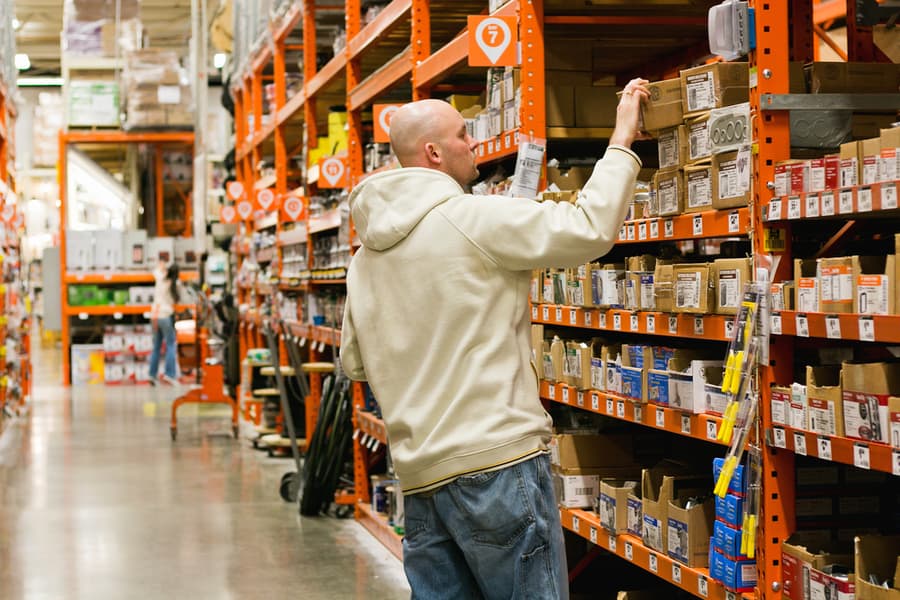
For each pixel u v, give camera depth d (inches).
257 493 295.1
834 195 96.4
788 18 129.6
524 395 102.0
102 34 606.2
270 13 353.1
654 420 130.1
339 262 281.0
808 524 116.6
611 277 140.2
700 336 119.6
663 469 136.5
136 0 612.1
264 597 194.9
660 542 129.7
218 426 435.8
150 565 218.2
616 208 98.3
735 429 107.9
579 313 150.5
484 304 101.0
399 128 106.5
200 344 524.7
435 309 101.7
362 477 262.5
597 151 173.6
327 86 296.5
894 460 89.4
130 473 326.0
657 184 129.3
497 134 168.6
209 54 618.8
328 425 274.1
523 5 154.6
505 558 99.0
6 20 426.3
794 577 105.0
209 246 593.6
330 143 294.8
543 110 155.1
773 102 107.3
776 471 107.7
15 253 454.0
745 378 107.3
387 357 105.2
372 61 276.5
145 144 639.1
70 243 591.5
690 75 121.6
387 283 105.1
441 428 100.1
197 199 517.0
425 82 196.4
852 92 113.7
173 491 297.6
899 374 92.3
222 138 618.8
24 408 479.8
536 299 165.8
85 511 271.6
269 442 350.3
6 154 418.9
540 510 99.5
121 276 594.6
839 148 111.9
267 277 400.2
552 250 97.9
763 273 107.3
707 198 119.6
